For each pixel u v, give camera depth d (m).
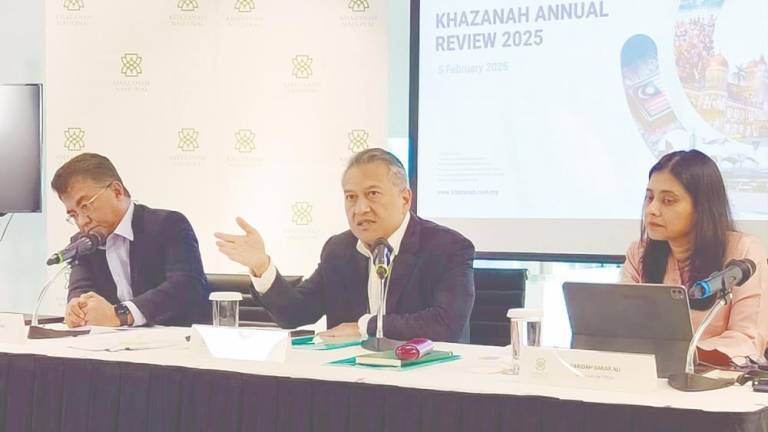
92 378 2.51
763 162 4.13
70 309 3.24
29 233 5.47
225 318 2.80
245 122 4.84
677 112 4.29
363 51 4.77
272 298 3.19
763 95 4.12
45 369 2.56
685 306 2.22
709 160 2.94
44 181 5.34
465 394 2.12
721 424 1.88
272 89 4.82
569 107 4.50
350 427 2.23
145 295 3.40
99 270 3.65
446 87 4.73
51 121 4.83
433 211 4.77
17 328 2.79
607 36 4.42
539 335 2.32
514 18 4.59
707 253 2.89
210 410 2.38
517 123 4.60
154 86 4.83
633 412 1.96
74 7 4.82
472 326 3.89
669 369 2.27
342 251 3.31
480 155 4.67
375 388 2.20
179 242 3.62
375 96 4.77
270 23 4.81
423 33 4.78
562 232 4.52
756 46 4.13
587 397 2.04
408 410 2.17
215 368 2.41
